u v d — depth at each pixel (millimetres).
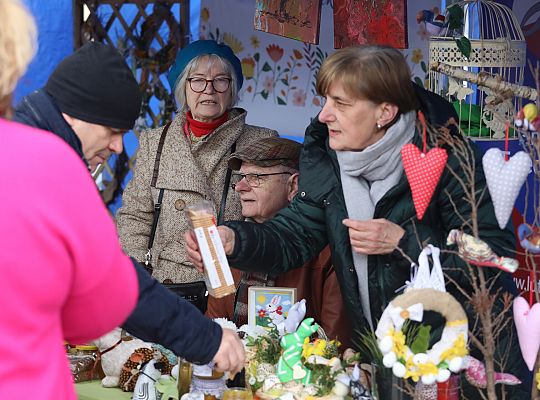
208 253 2113
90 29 4648
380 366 1898
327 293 2648
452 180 2236
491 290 2244
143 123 4652
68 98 1836
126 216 3439
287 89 4324
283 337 2117
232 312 2834
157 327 1713
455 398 1873
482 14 3070
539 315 1799
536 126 1844
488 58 2775
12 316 1149
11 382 1158
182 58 3408
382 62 2193
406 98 2227
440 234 2283
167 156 3398
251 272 2570
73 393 1288
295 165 2811
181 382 2242
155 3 4543
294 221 2518
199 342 1740
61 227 1159
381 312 2357
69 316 1279
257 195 2773
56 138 1213
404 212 2287
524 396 2275
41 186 1152
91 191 1214
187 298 3107
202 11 4508
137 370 2518
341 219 2406
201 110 3385
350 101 2209
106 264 1233
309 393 2039
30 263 1143
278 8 3166
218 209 3354
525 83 3152
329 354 2166
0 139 1164
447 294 1819
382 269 2320
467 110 2869
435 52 2822
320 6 3283
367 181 2387
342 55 2223
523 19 3156
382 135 2283
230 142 3387
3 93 1204
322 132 2484
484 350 1803
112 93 1867
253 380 2123
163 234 3346
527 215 3100
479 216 2248
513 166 1798
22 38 1202
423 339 1798
